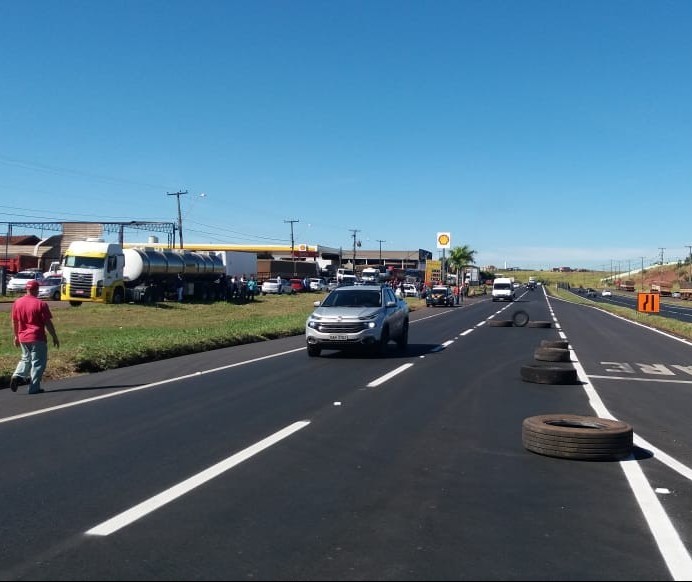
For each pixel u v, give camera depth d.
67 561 5.06
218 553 5.20
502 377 15.30
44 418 10.37
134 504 6.36
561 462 7.95
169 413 10.78
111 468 7.59
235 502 6.42
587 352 21.81
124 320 35.19
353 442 8.87
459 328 32.53
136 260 48.22
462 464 7.82
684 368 17.72
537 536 5.59
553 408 11.48
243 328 28.00
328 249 141.00
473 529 5.74
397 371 16.11
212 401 11.88
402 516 6.05
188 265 53.31
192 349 20.36
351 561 5.06
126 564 5.00
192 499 6.50
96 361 16.28
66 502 6.42
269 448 8.52
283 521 5.90
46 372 14.74
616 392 13.41
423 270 145.12
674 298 107.31
